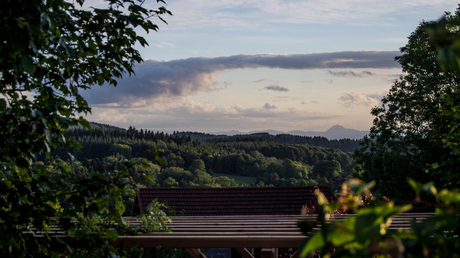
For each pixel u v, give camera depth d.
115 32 3.10
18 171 2.74
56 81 3.00
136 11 3.18
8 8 2.27
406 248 0.90
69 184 2.58
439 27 0.75
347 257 0.89
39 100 2.88
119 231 3.29
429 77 18.88
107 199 2.64
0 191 2.45
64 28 2.99
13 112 2.64
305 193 16.31
